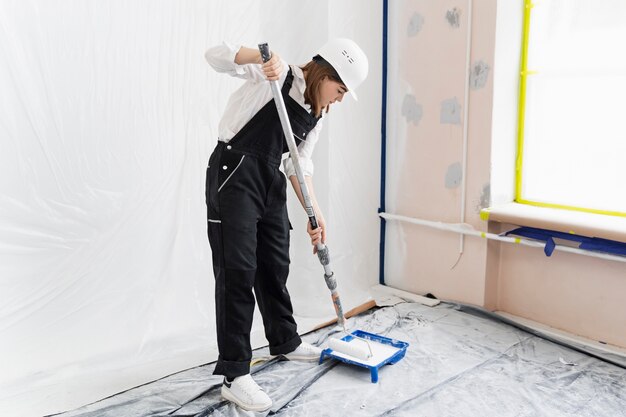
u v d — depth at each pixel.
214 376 1.86
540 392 1.73
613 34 2.03
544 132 2.28
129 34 1.87
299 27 2.29
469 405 1.66
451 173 2.43
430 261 2.59
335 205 2.55
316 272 2.51
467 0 2.23
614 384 1.78
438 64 2.39
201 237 2.15
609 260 2.04
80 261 1.89
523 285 2.34
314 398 1.70
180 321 2.14
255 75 1.50
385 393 1.73
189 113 2.05
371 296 2.61
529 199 2.38
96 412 1.63
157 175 2.01
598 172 2.15
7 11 1.64
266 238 1.74
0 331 1.77
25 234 1.77
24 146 1.73
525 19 2.25
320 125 1.71
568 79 2.17
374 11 2.53
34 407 1.66
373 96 2.61
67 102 1.78
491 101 2.22
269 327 1.87
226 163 1.55
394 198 2.71
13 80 1.68
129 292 2.01
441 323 2.27
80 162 1.84
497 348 2.04
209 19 2.04
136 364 1.93
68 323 1.89
